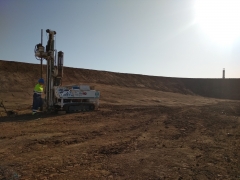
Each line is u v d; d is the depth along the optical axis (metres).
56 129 10.30
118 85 47.12
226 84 63.81
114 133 10.05
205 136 10.13
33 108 14.30
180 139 9.40
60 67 15.55
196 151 7.68
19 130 9.84
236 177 5.55
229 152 7.66
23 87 33.12
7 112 14.23
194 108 21.91
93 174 5.46
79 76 44.62
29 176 5.23
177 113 17.83
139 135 9.83
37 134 9.23
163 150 7.64
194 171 5.86
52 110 15.35
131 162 6.36
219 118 15.77
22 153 6.88
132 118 14.51
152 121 13.67
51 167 5.83
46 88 15.35
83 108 16.45
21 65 39.03
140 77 57.03
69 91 15.53
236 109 21.58
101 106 20.92
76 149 7.48
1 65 36.72
